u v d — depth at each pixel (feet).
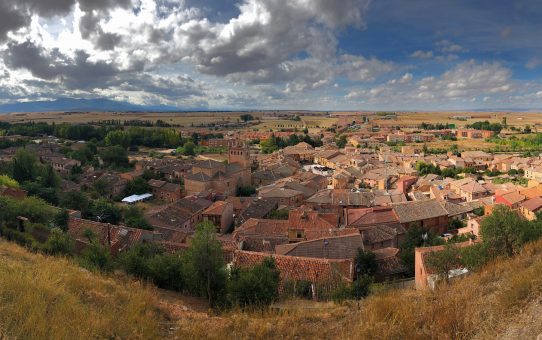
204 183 380.78
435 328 46.01
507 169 525.75
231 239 197.36
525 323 42.65
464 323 45.60
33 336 40.91
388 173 457.27
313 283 116.47
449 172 501.15
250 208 303.27
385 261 154.61
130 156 643.86
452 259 105.70
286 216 274.77
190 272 97.09
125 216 257.34
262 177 463.83
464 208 277.44
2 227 148.25
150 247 148.66
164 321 56.65
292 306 83.76
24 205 171.73
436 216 250.16
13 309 44.96
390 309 51.88
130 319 51.03
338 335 50.70
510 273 61.62
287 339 51.21
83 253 129.80
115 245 156.76
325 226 204.95
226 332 52.70
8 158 493.77
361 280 115.96
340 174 456.45
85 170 493.36
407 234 204.03
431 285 99.25
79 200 260.83
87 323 45.93
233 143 472.03
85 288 61.00
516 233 98.63
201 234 98.99
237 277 99.35
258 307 75.15
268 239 190.49
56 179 362.94
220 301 88.99
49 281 56.08
